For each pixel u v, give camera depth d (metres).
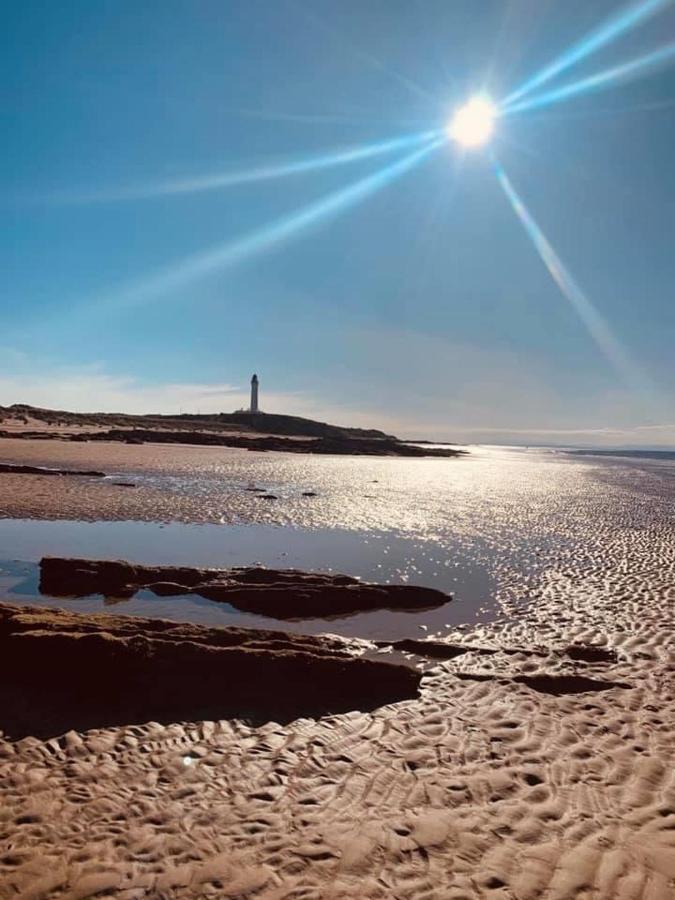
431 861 4.74
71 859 4.64
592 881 4.54
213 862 4.66
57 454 48.97
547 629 10.96
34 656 7.76
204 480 35.81
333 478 41.28
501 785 5.86
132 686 7.61
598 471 65.81
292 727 7.02
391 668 8.12
